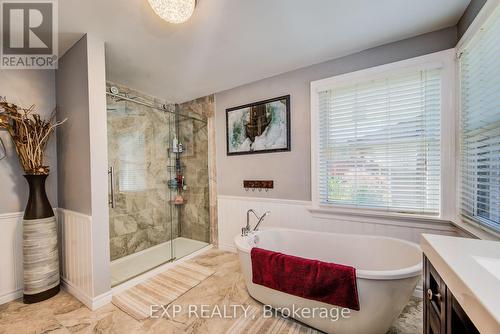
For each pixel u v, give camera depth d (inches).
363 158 81.8
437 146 69.6
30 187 73.7
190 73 97.1
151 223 121.1
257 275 67.2
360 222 82.7
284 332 59.3
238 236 81.3
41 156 75.8
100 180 71.2
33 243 72.2
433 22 65.0
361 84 81.4
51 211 77.3
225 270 96.0
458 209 65.1
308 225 93.7
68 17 60.9
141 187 116.6
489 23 48.8
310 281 57.0
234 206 114.8
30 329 60.9
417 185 72.9
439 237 37.9
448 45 67.1
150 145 120.9
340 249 79.6
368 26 66.7
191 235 133.5
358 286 52.4
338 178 87.0
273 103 101.0
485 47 51.2
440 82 68.2
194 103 129.0
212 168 121.6
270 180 103.0
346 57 83.6
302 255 85.4
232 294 77.1
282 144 99.1
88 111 68.9
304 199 94.7
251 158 108.8
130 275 89.0
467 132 60.7
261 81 104.4
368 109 80.4
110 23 63.9
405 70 72.6
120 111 106.7
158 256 110.4
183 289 80.7
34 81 79.7
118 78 101.0
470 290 22.0
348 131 84.4
